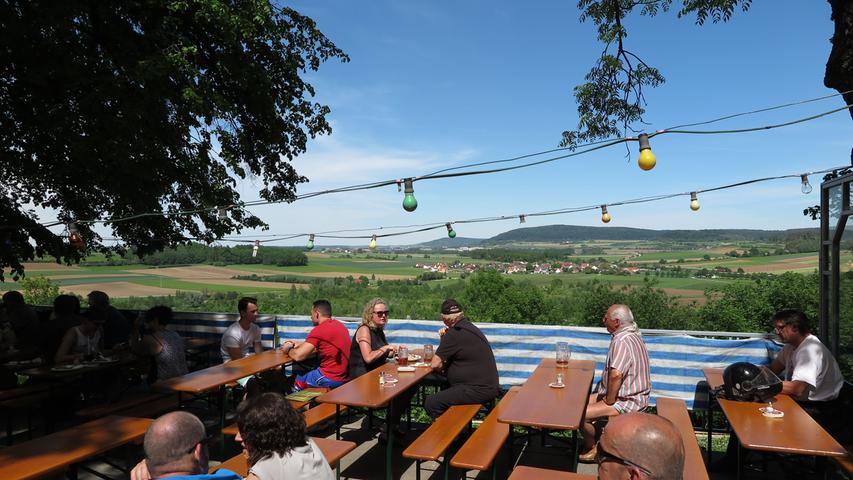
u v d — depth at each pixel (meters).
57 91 10.18
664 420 1.72
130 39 10.73
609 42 9.68
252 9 11.38
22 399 6.05
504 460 5.36
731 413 4.08
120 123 9.79
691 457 3.59
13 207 12.45
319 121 14.53
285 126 13.93
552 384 4.90
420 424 6.59
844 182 5.45
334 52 14.21
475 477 4.94
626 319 4.86
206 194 13.52
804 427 3.74
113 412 5.27
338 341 6.13
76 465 4.50
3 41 9.12
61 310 7.30
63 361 6.33
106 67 10.02
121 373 7.01
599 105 10.30
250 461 2.79
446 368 5.48
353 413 6.77
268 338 8.38
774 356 6.04
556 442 5.98
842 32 5.55
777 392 4.38
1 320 8.48
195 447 2.53
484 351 5.37
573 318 40.88
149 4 10.25
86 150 9.80
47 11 9.12
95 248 13.41
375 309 6.29
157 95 10.09
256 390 5.32
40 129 10.59
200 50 11.90
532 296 42.25
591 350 6.67
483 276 44.31
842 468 3.79
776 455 4.88
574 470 4.68
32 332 8.48
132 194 11.21
